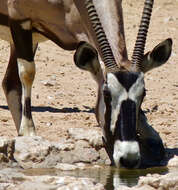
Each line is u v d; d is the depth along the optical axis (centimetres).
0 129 3188
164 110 3834
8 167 2516
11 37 3278
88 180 2064
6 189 2031
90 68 2714
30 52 3077
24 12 3055
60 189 1989
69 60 5069
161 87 4534
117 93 2523
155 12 6938
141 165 2670
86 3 2711
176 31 6266
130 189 2084
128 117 2500
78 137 2797
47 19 3055
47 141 2730
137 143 2484
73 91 4225
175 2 7369
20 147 2620
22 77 3069
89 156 2700
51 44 5469
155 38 5928
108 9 2889
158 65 2703
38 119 3403
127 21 6431
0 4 3169
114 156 2509
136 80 2533
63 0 2991
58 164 2594
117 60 2697
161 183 2108
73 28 3016
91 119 3500
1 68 4628
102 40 2666
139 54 2633
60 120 3422
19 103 3272
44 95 4028
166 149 2914
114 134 2539
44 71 4669
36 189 2003
